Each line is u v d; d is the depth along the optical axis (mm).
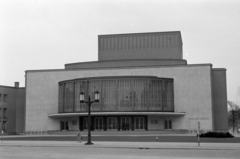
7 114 89938
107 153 31625
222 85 79375
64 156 28594
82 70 80875
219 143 45156
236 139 51250
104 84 73062
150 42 84625
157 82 73062
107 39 86438
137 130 71750
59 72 82438
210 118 73875
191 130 73688
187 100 75188
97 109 72625
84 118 76312
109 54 85938
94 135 66875
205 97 74688
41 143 47219
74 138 57812
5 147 40781
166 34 84125
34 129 82062
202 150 35031
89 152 32875
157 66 77312
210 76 75000
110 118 73688
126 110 71562
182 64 78625
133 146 39688
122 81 72500
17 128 91250
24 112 91250
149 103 71812
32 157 27688
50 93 82375
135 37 85312
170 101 74625
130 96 71875
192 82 75500
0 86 88750
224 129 78125
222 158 26719
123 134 68625
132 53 84938
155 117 74312
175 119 75125
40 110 82375
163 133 69438
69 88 76062
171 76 76500
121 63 81812
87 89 73750
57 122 80750
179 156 28438
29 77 83938
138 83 72125
